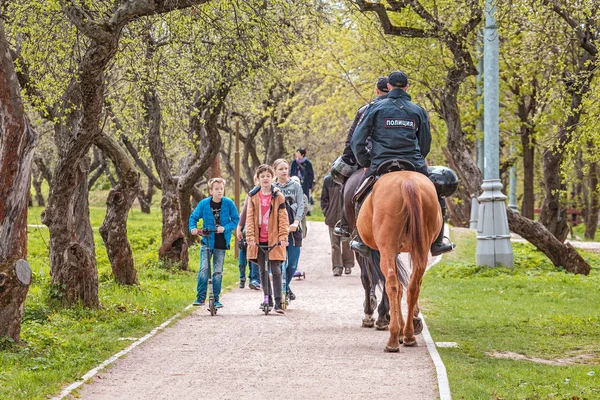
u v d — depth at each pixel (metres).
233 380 8.27
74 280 12.99
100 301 13.85
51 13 12.53
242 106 28.44
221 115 29.02
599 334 11.48
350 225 11.05
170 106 18.48
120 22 10.66
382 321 11.39
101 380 8.30
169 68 16.11
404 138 10.00
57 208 12.94
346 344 10.27
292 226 14.54
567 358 9.89
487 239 21.03
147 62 15.43
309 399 7.48
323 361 9.16
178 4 10.67
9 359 8.93
